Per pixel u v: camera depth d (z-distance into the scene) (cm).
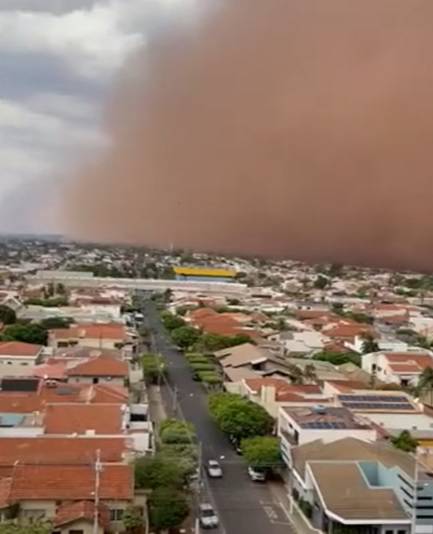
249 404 5897
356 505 3966
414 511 3847
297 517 4391
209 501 4622
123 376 6925
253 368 7988
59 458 4422
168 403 7194
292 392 6419
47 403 5469
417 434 5444
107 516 3853
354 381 7694
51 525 3625
